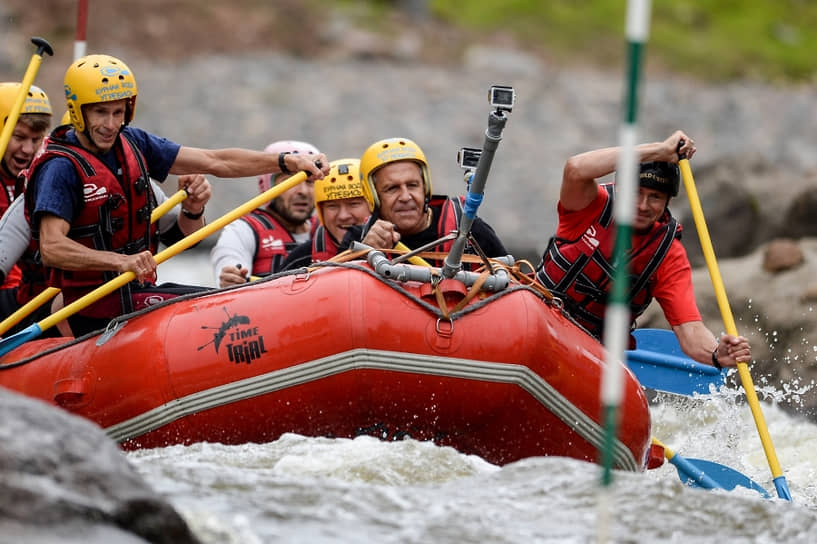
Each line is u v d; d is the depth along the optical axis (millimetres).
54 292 21844
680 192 50062
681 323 22078
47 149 20812
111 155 21203
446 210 21594
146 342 19297
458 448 19547
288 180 21953
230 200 64312
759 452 26953
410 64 95000
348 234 22328
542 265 23516
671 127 88938
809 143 88562
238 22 96625
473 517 13703
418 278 18797
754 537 14055
